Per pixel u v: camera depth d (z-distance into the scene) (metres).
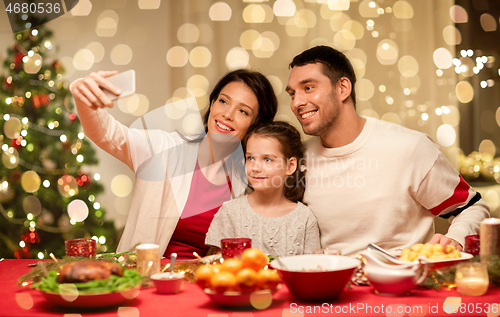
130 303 0.90
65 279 0.88
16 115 2.83
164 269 1.11
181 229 1.68
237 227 1.53
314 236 1.51
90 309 0.86
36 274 1.05
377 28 2.68
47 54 3.14
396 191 1.48
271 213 1.54
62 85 2.87
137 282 0.90
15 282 1.10
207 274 0.90
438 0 2.59
